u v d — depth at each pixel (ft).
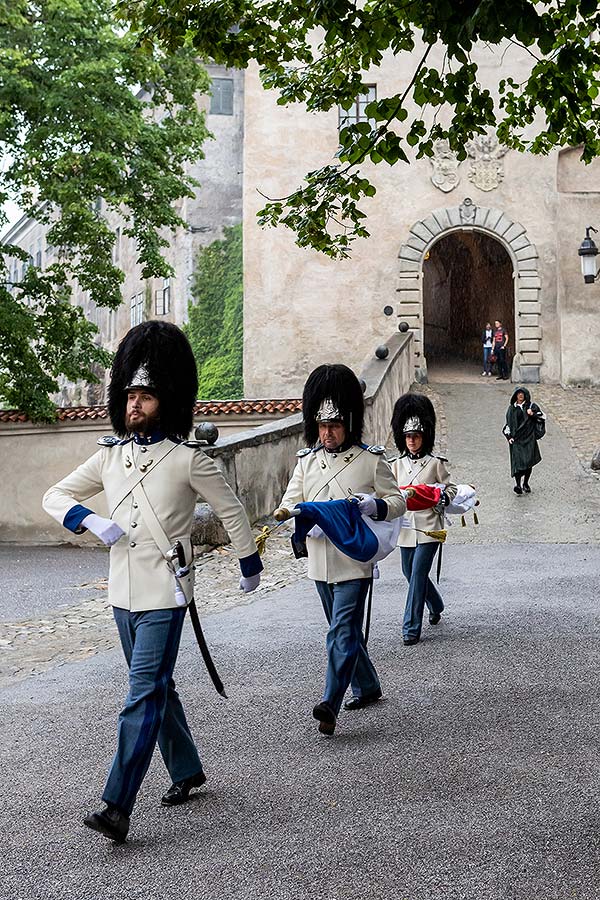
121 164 74.23
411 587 24.89
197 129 79.61
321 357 99.66
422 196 100.42
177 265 139.95
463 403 82.53
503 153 100.53
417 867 12.12
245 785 15.12
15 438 75.41
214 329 136.15
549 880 11.69
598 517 45.73
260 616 29.27
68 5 70.28
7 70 69.56
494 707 18.76
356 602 17.93
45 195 73.97
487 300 126.41
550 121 28.43
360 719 18.40
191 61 76.95
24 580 45.52
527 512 47.11
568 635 24.49
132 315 155.74
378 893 11.48
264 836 13.17
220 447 44.21
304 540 17.75
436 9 18.94
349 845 12.79
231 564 39.65
